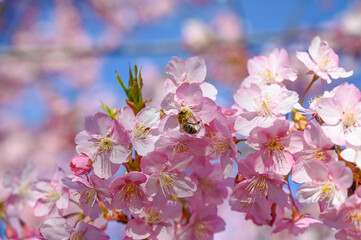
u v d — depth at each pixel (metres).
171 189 0.52
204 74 0.54
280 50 0.58
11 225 0.62
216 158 0.53
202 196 0.56
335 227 0.51
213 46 1.44
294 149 0.52
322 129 0.51
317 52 0.56
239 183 0.53
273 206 0.55
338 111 0.51
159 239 0.53
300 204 0.57
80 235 0.54
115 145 0.52
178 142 0.53
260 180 0.53
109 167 0.52
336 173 0.50
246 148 0.75
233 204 0.56
